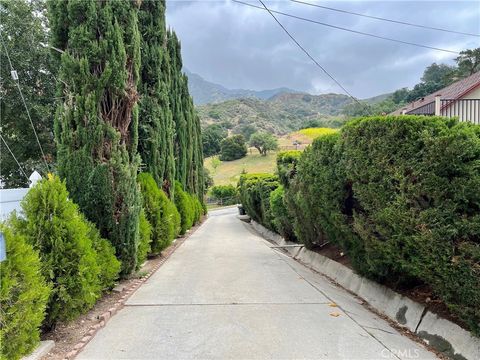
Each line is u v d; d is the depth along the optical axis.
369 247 5.17
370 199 4.81
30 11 15.70
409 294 5.00
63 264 4.12
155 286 6.54
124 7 7.00
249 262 9.02
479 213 3.31
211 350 3.68
